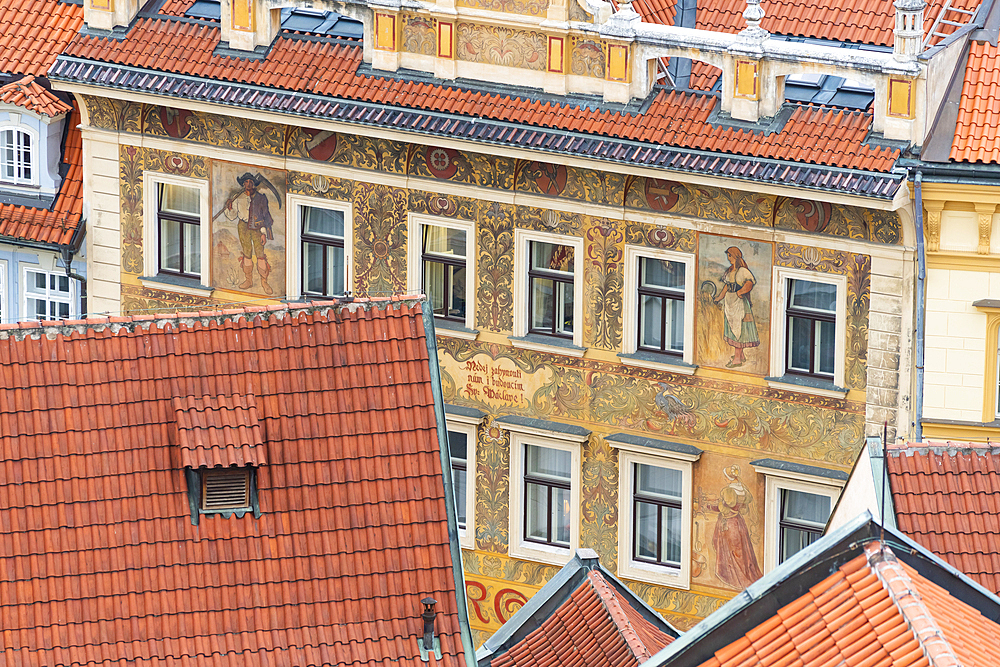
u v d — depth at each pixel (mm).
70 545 84312
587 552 101312
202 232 135625
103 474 85688
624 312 124125
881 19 123312
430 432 88688
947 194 113500
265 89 128500
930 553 77312
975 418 117188
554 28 121312
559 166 123625
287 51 129625
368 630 84938
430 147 126875
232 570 85312
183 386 87688
